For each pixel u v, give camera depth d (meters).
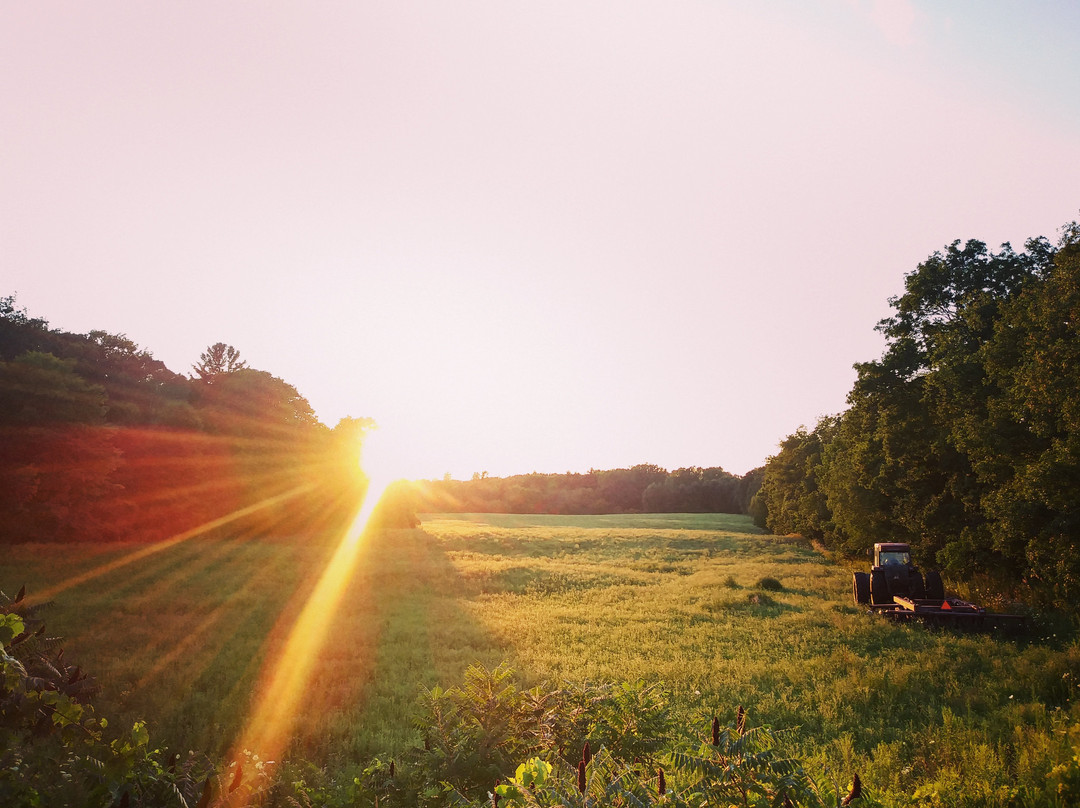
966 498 23.41
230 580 26.05
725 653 13.98
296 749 8.30
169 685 10.79
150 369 72.38
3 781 4.12
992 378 19.59
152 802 4.09
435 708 6.55
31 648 4.02
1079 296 15.55
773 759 3.78
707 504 133.62
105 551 34.22
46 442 34.59
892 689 9.95
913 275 27.61
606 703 6.68
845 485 34.69
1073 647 11.61
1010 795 5.66
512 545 49.53
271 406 58.28
